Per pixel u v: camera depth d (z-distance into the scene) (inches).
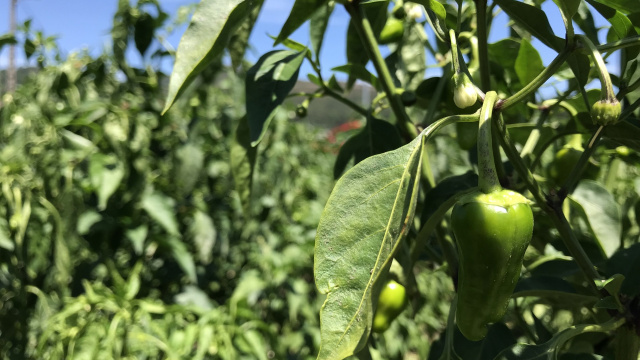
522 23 10.4
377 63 13.4
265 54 13.5
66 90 37.2
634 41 9.1
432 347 13.2
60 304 34.0
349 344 7.8
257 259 44.3
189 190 38.7
